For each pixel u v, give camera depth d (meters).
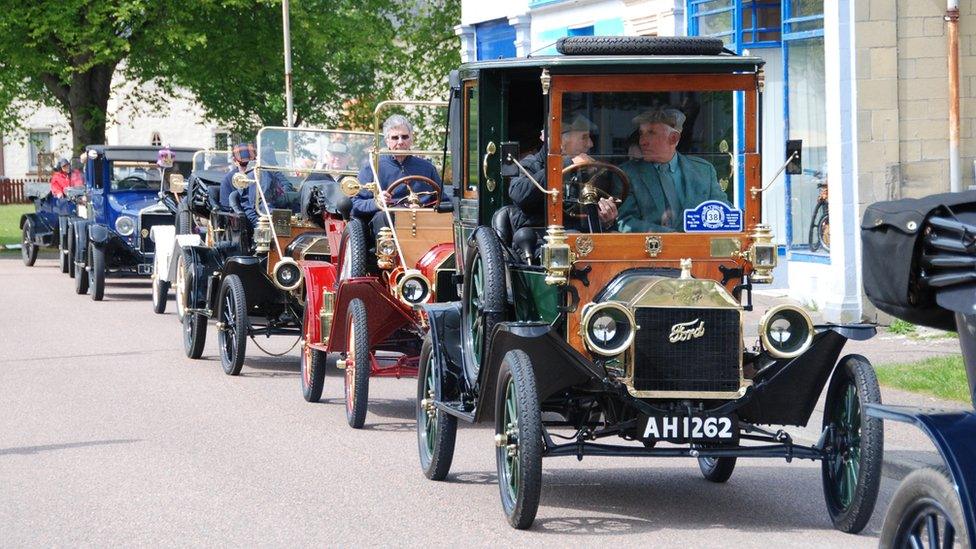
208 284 18.95
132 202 29.58
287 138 18.64
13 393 16.00
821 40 21.72
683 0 25.52
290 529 9.66
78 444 12.90
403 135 15.38
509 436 9.57
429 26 48.25
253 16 44.69
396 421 14.26
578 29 29.77
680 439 9.34
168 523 9.86
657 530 9.54
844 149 19.52
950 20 19.31
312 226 17.95
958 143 19.50
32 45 41.59
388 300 13.97
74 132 45.50
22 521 9.95
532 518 9.41
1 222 61.38
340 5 48.25
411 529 9.63
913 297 7.43
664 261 9.93
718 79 9.98
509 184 10.73
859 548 8.98
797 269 21.56
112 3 41.28
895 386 14.21
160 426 13.89
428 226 14.52
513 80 10.97
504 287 10.05
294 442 13.02
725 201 10.03
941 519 6.64
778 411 9.66
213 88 49.34
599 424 10.05
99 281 27.70
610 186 9.95
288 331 18.00
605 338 9.22
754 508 10.27
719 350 9.32
